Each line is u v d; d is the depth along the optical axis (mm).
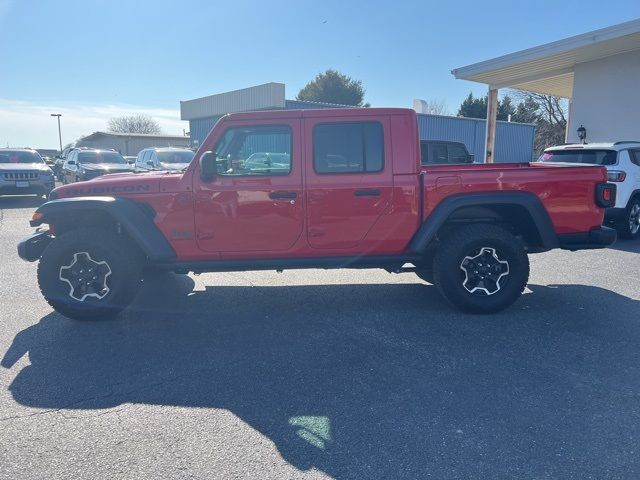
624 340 4535
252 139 5039
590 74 13625
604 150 9359
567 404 3408
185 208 4977
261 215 5004
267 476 2682
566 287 6270
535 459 2812
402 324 4992
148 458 2840
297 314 5328
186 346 4469
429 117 29500
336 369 3980
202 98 32562
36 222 4918
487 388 3643
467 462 2793
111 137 57219
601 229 5277
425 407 3385
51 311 5438
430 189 5055
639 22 10586
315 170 5020
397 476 2682
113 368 4023
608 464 2764
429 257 5656
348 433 3088
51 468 2748
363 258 5207
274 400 3502
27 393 3613
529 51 13180
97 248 4945
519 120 48438
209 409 3387
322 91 58156
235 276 6961
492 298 5164
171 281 6660
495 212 5387
